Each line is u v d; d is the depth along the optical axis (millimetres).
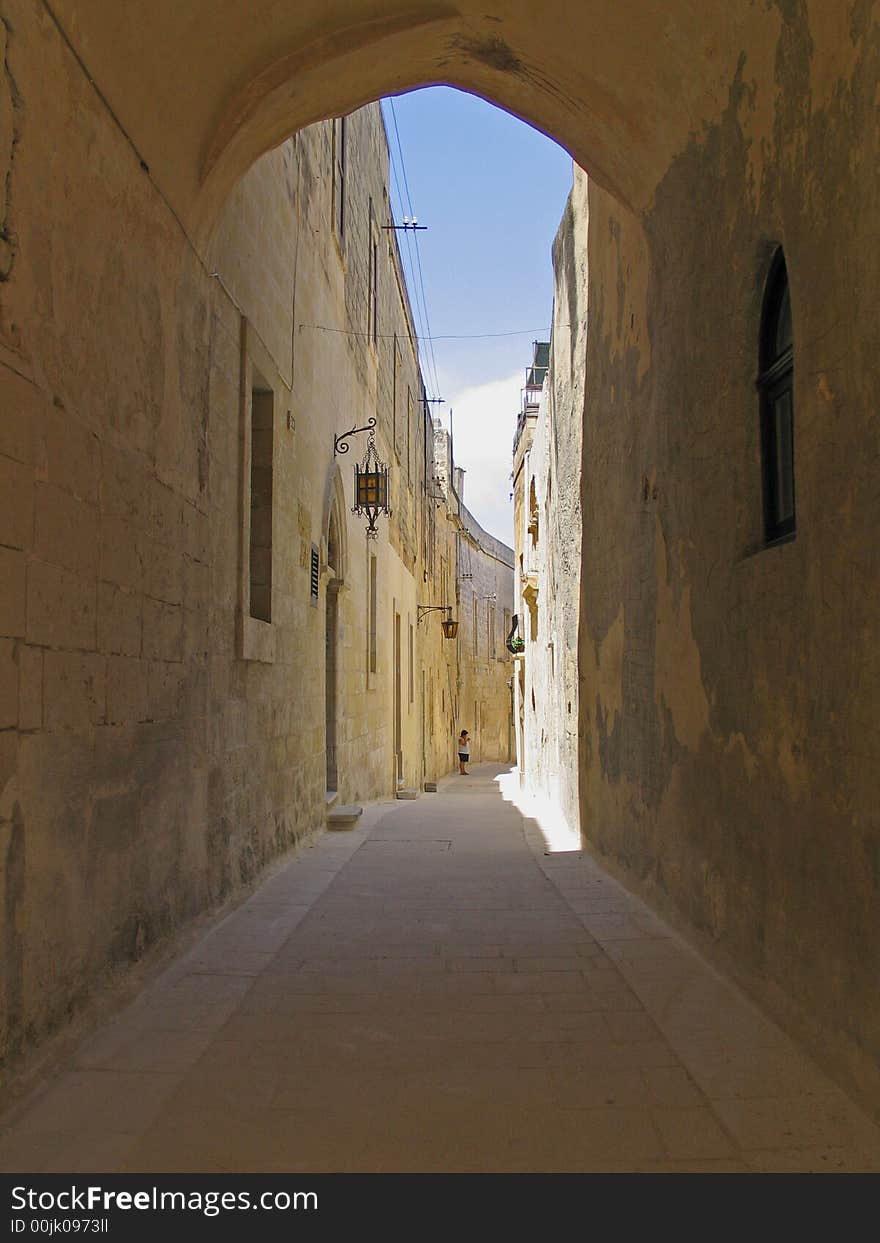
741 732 3996
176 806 4676
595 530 7797
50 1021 3174
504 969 4352
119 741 3877
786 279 3789
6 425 2898
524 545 18281
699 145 4535
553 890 6223
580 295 8859
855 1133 2711
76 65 3414
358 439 13156
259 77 4957
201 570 5180
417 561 23344
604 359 7418
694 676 4734
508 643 19000
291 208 8062
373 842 8734
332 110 5840
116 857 3834
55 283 3270
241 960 4492
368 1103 2934
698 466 4680
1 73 2875
